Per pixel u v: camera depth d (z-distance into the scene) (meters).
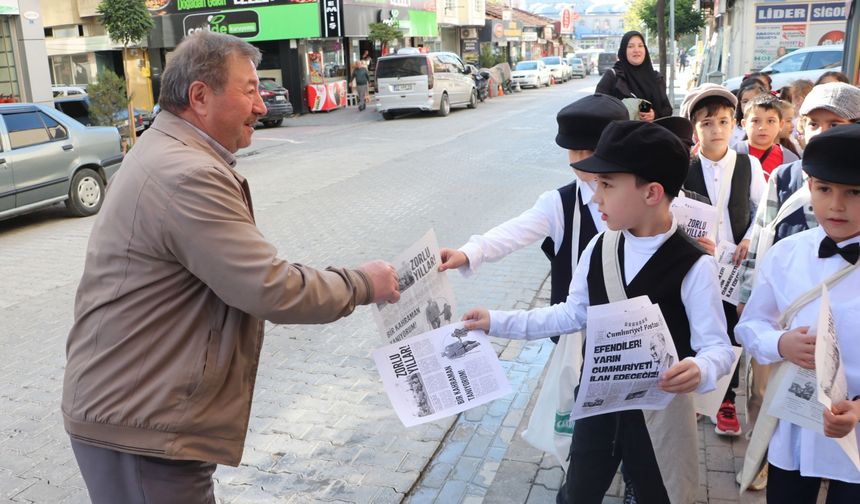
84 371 2.10
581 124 2.74
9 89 15.79
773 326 2.43
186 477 2.14
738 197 3.60
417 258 2.41
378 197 10.33
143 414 2.04
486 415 4.16
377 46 29.67
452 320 2.46
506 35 45.47
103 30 26.42
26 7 15.20
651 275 2.28
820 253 2.27
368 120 23.08
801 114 3.41
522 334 2.50
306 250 7.69
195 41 2.16
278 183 11.81
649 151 2.15
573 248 2.89
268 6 24.83
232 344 2.13
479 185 10.94
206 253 1.99
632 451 2.42
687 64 48.38
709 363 2.14
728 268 3.50
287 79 25.39
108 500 2.15
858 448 2.21
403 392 2.34
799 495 2.39
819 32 20.28
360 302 2.25
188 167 2.02
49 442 4.01
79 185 10.11
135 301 2.05
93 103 16.30
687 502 2.40
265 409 4.29
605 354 2.14
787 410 2.28
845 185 2.12
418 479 3.54
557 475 3.49
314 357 5.04
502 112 23.66
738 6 21.02
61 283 6.99
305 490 3.46
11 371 4.96
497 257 2.88
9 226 9.84
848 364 2.23
